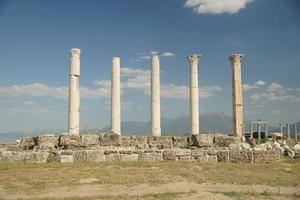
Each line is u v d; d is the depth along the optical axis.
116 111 47.06
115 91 47.31
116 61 47.75
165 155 33.78
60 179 23.19
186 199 17.44
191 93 48.84
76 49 45.25
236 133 47.81
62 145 37.03
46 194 19.14
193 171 26.45
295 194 19.17
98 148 36.75
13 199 18.02
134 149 35.47
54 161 32.47
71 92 44.72
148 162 31.72
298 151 38.22
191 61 49.19
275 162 32.56
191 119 48.53
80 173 25.36
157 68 47.66
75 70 45.00
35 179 23.23
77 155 33.03
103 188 20.50
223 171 26.69
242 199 17.62
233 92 48.72
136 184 21.58
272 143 45.72
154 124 46.81
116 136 38.38
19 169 27.67
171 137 39.25
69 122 44.44
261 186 21.31
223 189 20.27
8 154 32.75
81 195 18.80
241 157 32.88
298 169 28.42
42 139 37.66
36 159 32.56
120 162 31.53
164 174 24.98
